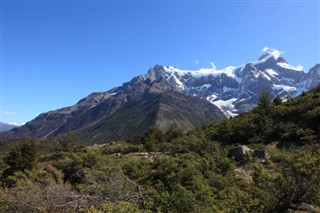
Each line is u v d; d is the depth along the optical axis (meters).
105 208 8.20
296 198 8.98
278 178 9.14
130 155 27.31
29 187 13.60
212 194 11.96
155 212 9.92
